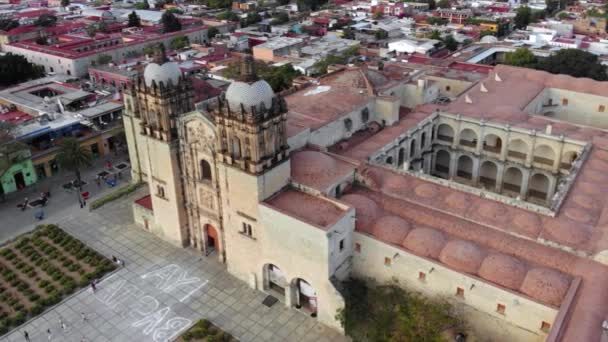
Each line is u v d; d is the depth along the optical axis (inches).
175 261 3545.8
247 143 2834.6
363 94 4138.8
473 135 4313.5
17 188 4569.4
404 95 4616.1
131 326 2999.5
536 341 2432.3
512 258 2568.9
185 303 3161.9
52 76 6919.3
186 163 3363.7
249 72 2842.0
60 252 3659.0
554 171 3932.1
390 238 2792.8
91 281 3339.1
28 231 3939.5
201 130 3112.7
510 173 4318.4
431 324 2556.6
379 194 3191.4
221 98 2901.1
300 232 2775.6
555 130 3976.4
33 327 3016.7
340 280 2908.5
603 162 3491.6
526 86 4822.8
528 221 2822.3
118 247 3710.6
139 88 3368.6
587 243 2635.3
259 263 3137.3
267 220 2925.7
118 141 5270.7
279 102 2896.2
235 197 3056.1
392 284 2856.8
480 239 2760.8
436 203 3068.4
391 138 3843.5
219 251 3501.5
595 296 2308.1
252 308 3102.9
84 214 4158.5
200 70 6939.0
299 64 6998.0
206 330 2930.6
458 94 4943.4
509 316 2466.8
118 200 4355.3
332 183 3080.7
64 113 5270.7
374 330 2706.7
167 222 3700.8
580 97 4731.8
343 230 2787.9
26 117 5354.3
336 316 2847.0
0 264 3565.5
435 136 4409.5
